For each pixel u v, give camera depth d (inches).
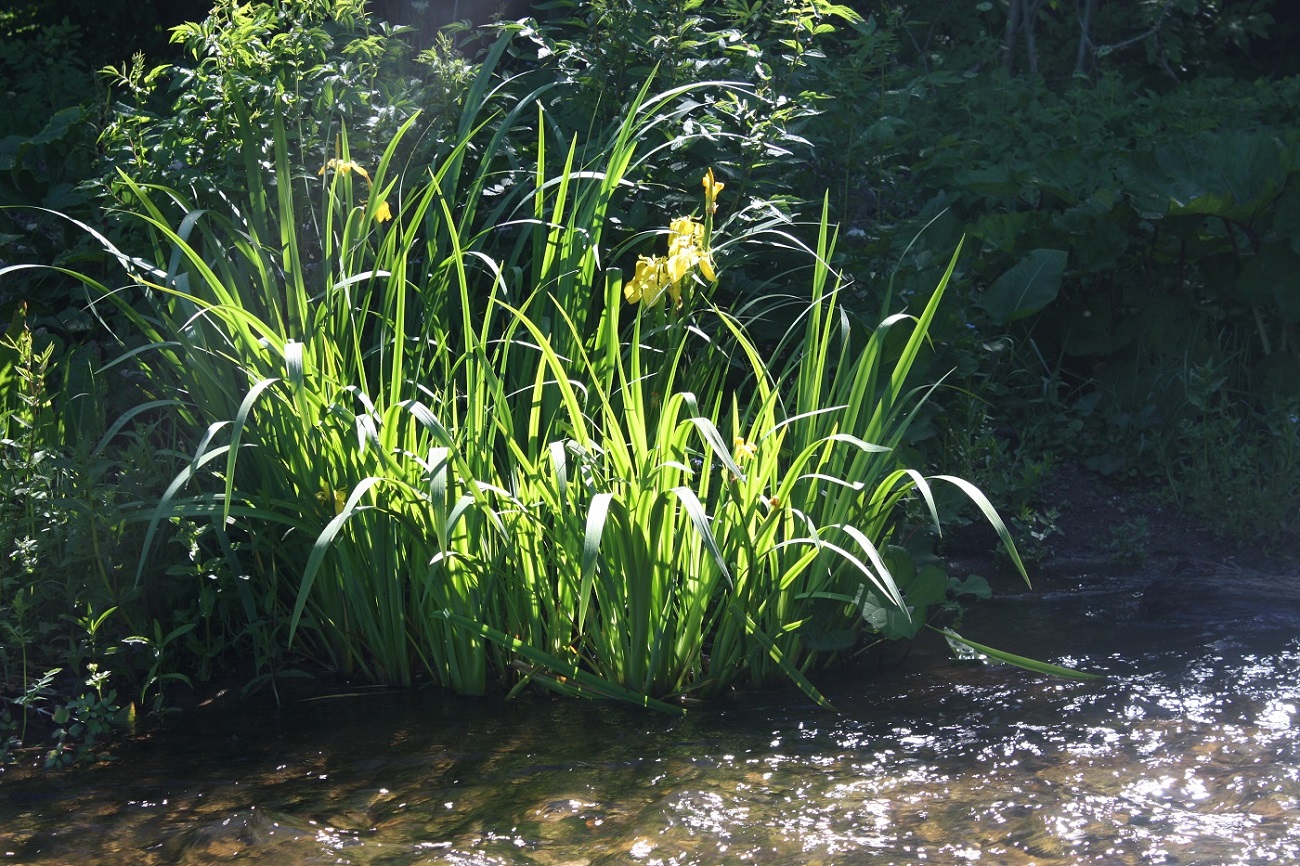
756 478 122.7
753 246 184.7
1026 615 156.5
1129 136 285.3
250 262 143.6
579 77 183.9
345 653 137.5
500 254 170.9
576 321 139.9
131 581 135.7
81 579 133.8
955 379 194.5
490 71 155.1
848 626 139.0
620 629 126.7
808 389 132.6
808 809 101.3
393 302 142.6
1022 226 220.8
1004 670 135.2
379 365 143.7
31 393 141.0
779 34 207.6
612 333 132.7
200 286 139.0
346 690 134.0
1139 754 110.0
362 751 116.4
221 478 136.3
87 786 109.7
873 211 251.9
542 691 131.5
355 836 98.6
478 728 121.6
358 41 175.3
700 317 169.2
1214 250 223.3
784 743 115.7
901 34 412.5
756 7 193.8
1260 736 112.4
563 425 131.5
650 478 117.7
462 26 187.3
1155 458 208.5
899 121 208.5
